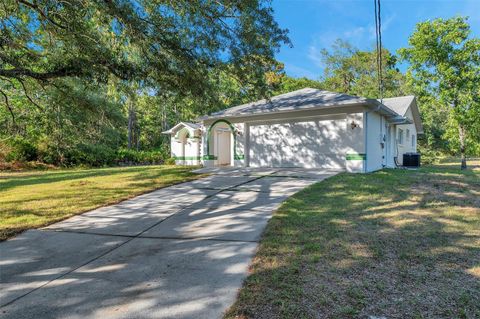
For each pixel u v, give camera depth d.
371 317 2.33
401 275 3.03
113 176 11.80
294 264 3.30
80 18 7.11
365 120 11.20
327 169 11.91
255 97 10.11
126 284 3.06
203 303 2.64
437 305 2.49
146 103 10.72
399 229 4.49
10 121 16.80
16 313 2.59
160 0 7.46
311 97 13.41
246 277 3.08
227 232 4.63
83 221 5.53
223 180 9.74
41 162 19.97
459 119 14.72
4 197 7.80
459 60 14.66
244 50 8.39
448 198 6.66
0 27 8.12
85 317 2.49
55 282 3.17
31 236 4.76
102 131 16.70
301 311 2.42
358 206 5.95
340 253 3.58
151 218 5.62
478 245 3.81
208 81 9.34
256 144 14.15
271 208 6.01
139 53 8.23
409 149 19.84
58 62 7.69
